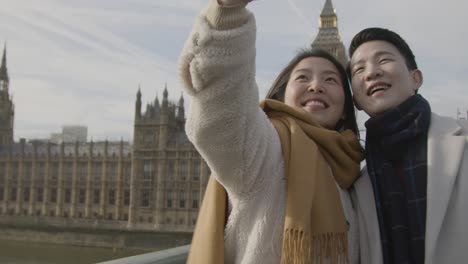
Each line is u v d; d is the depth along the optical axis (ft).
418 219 3.68
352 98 4.55
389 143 3.91
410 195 3.76
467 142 3.84
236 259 3.38
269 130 3.34
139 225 88.99
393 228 3.75
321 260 3.26
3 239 90.99
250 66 2.98
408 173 3.82
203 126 2.95
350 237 3.74
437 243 3.58
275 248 3.25
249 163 3.11
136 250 82.64
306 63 4.20
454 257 3.53
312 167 3.33
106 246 84.69
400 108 3.93
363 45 4.30
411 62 4.37
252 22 2.94
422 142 3.87
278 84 4.42
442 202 3.60
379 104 4.06
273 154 3.29
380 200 3.87
